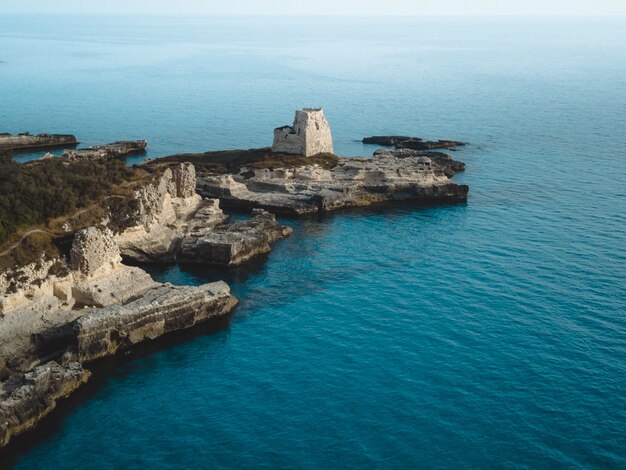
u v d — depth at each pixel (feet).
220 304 316.19
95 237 307.99
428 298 335.26
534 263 378.73
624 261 381.40
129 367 276.21
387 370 272.10
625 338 295.28
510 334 298.56
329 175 531.09
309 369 274.16
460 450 227.20
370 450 227.20
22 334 277.23
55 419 244.01
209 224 428.56
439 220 462.60
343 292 343.87
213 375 271.08
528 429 237.04
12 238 295.48
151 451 228.22
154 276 363.56
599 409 247.50
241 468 219.82
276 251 401.70
